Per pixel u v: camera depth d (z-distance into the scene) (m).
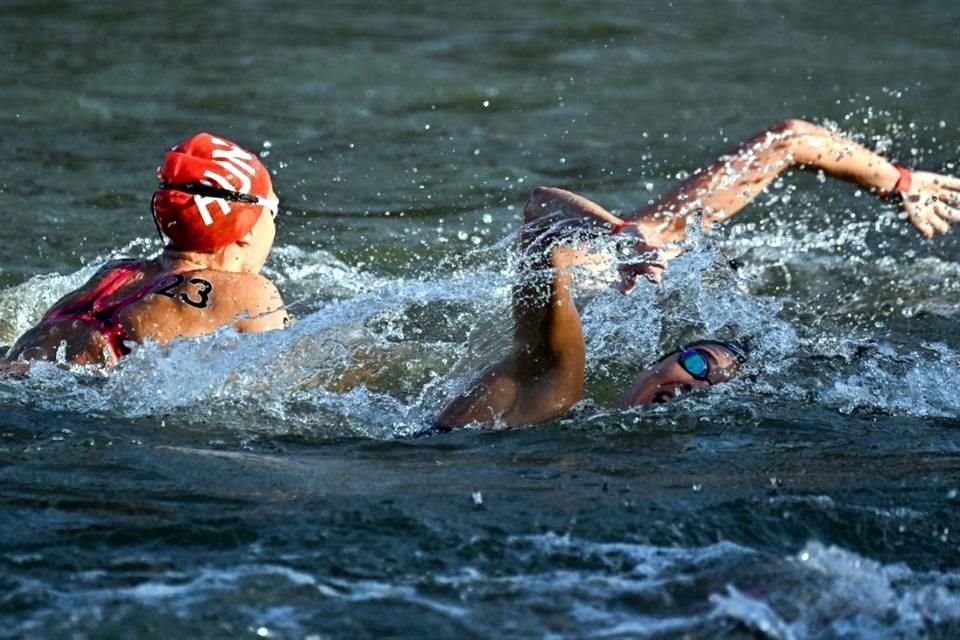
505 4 58.41
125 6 55.09
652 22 54.81
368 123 38.41
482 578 13.23
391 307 21.30
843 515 14.72
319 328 19.31
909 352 20.73
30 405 17.94
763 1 59.44
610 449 16.70
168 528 14.15
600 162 34.66
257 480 15.66
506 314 19.47
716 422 17.56
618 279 19.03
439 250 27.11
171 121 37.88
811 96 42.16
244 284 19.45
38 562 13.35
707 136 37.38
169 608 12.51
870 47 49.81
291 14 55.19
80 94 40.62
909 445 17.06
